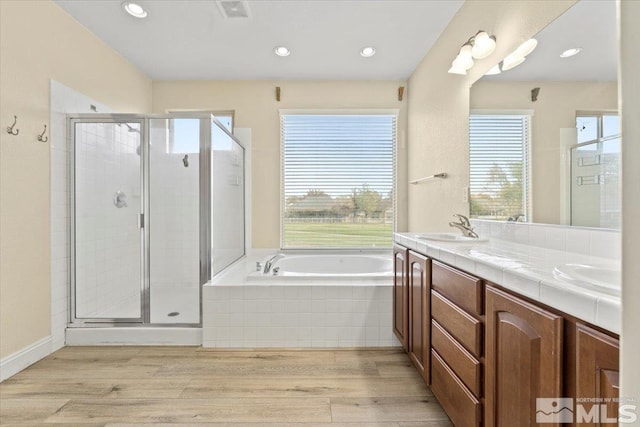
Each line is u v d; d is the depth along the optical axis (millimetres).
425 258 1641
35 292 2096
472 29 2152
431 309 1580
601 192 1198
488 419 1068
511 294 967
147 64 3178
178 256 2697
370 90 3541
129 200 2668
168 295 2666
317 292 2279
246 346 2275
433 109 2803
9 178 1912
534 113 1564
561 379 758
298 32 2629
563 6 1399
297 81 3527
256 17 2428
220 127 2834
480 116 2039
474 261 1162
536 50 1556
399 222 3561
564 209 1373
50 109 2223
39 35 2123
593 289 713
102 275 2637
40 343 2127
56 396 1696
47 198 2203
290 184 3564
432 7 2314
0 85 1854
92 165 2588
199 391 1738
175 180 2703
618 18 479
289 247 3559
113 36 2686
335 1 2250
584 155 1284
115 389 1759
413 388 1766
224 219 2945
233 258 3213
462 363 1238
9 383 1824
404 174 3559
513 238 1715
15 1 1941
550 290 786
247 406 1604
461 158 2277
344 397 1680
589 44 1273
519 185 1678
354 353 2193
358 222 3574
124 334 2357
